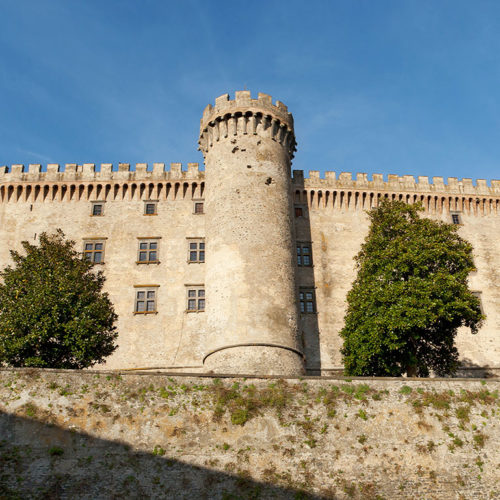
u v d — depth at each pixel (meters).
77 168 42.91
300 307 39.16
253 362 30.67
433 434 23.98
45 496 20.52
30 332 26.31
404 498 22.20
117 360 36.78
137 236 40.81
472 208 44.28
